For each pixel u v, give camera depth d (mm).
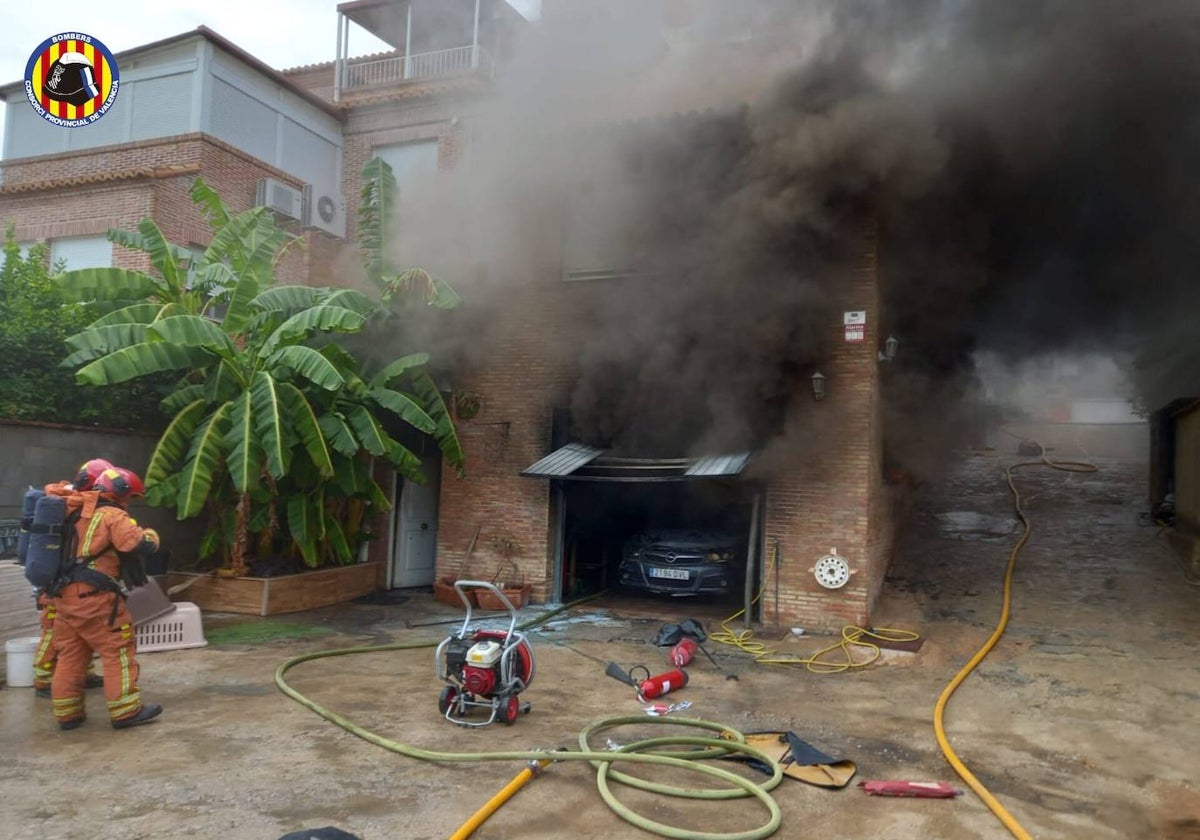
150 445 9016
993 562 9523
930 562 9688
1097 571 8992
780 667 6961
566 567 10227
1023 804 4168
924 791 4199
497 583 9648
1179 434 9898
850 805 4066
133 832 3459
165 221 11164
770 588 8344
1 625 6312
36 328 8031
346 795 3939
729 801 4039
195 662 6539
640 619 8945
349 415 8586
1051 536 10297
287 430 7988
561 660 7066
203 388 8250
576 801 3969
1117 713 5672
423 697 5734
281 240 9141
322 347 8836
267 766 4293
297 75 17750
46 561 4648
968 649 7254
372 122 15102
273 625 8031
